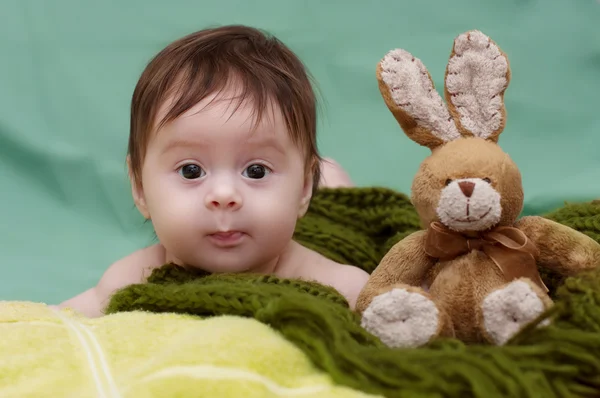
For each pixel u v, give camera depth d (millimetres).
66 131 2354
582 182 2027
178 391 778
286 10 2764
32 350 886
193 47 1337
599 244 1065
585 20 2631
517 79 2480
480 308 954
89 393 799
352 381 816
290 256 1394
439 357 823
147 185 1267
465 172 999
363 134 2504
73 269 1917
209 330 893
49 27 2600
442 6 2752
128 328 954
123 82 2502
